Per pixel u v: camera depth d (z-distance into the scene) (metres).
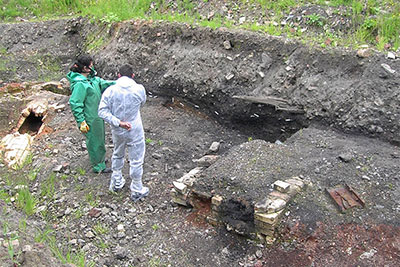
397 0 6.95
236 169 4.72
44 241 4.00
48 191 5.18
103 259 4.11
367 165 4.82
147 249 4.27
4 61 9.63
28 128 7.20
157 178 5.45
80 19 10.36
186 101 7.42
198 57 7.36
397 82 5.55
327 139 5.49
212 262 4.06
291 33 6.96
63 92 8.48
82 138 6.38
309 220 4.14
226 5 8.34
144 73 8.04
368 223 4.13
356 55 5.97
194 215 4.66
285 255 3.97
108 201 5.00
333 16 7.01
